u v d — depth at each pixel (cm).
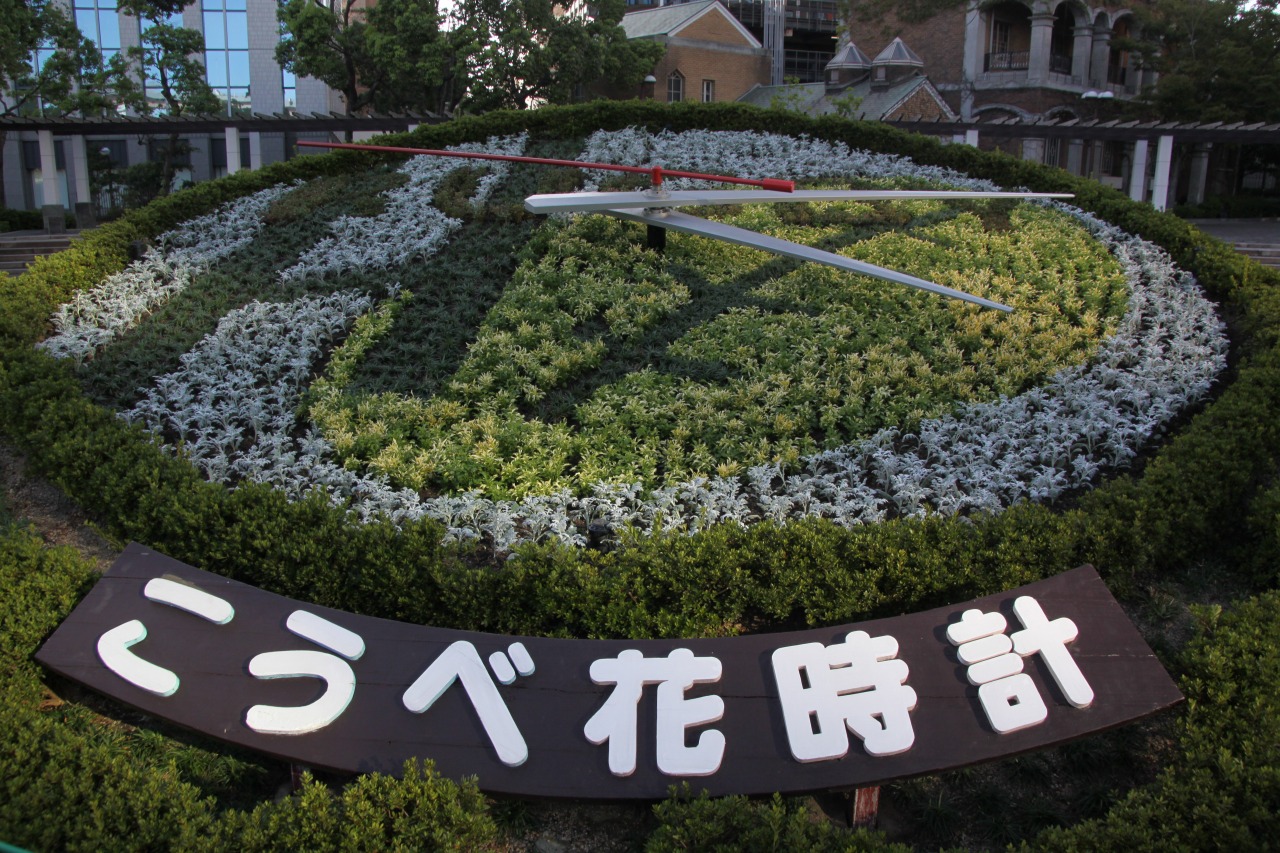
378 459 708
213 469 707
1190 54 3136
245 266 1074
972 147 1387
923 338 892
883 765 433
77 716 495
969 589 545
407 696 452
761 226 1152
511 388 818
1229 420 697
